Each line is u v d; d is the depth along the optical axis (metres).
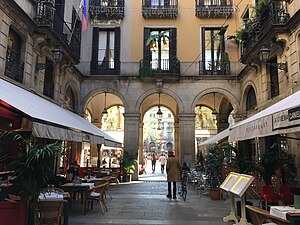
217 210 8.30
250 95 15.81
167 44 18.08
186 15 18.22
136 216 7.38
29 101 7.23
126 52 17.91
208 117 26.73
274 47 11.41
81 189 7.73
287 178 9.45
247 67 15.00
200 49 17.77
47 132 5.70
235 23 17.88
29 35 10.41
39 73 11.31
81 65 17.61
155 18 18.17
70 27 14.62
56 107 10.38
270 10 10.98
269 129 4.79
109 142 11.45
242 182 6.22
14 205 4.88
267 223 4.45
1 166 7.77
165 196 11.04
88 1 18.17
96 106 21.98
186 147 16.73
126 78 17.42
